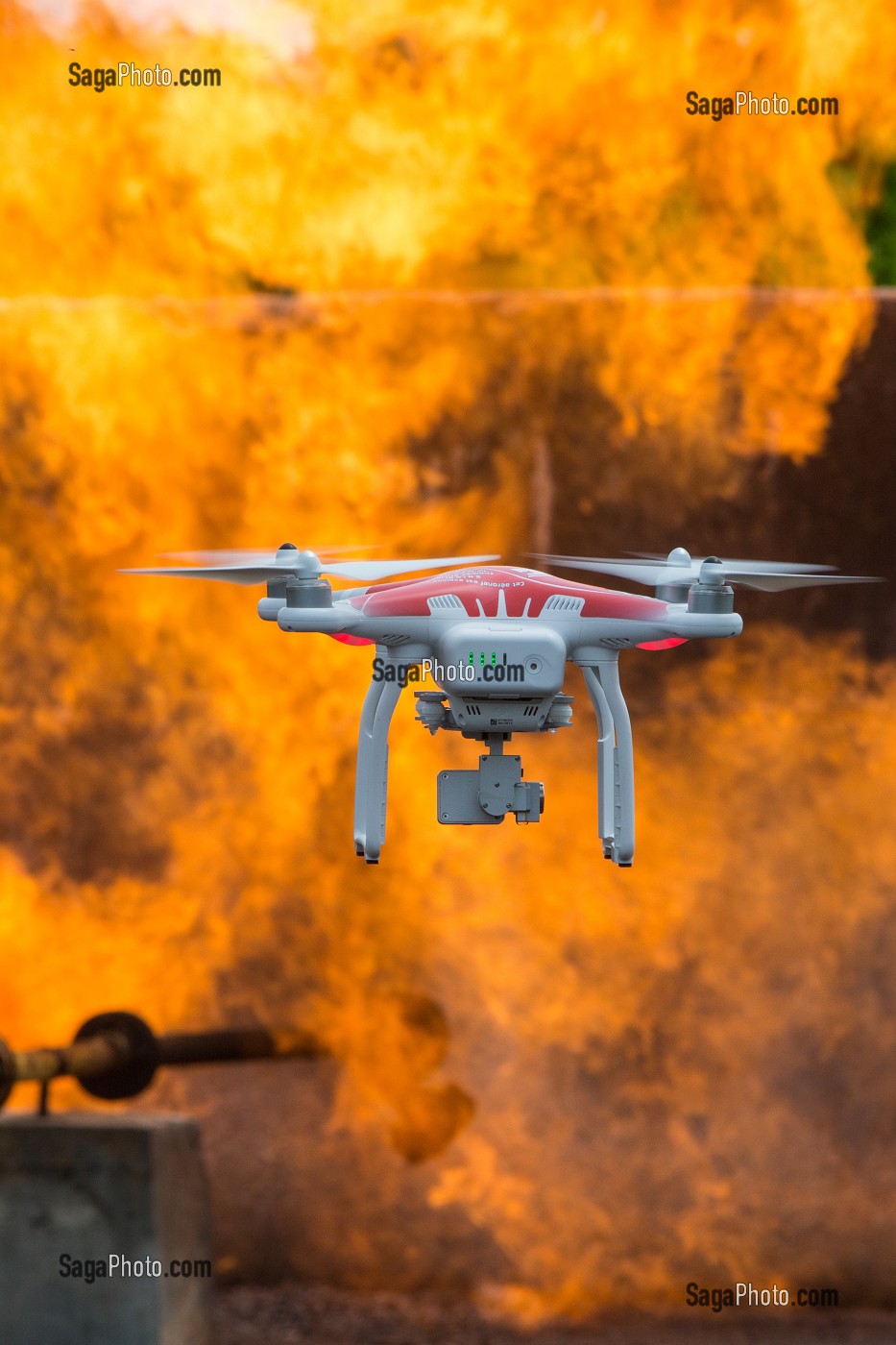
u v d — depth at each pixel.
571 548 22.91
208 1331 19.94
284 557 10.39
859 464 22.95
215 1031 21.48
